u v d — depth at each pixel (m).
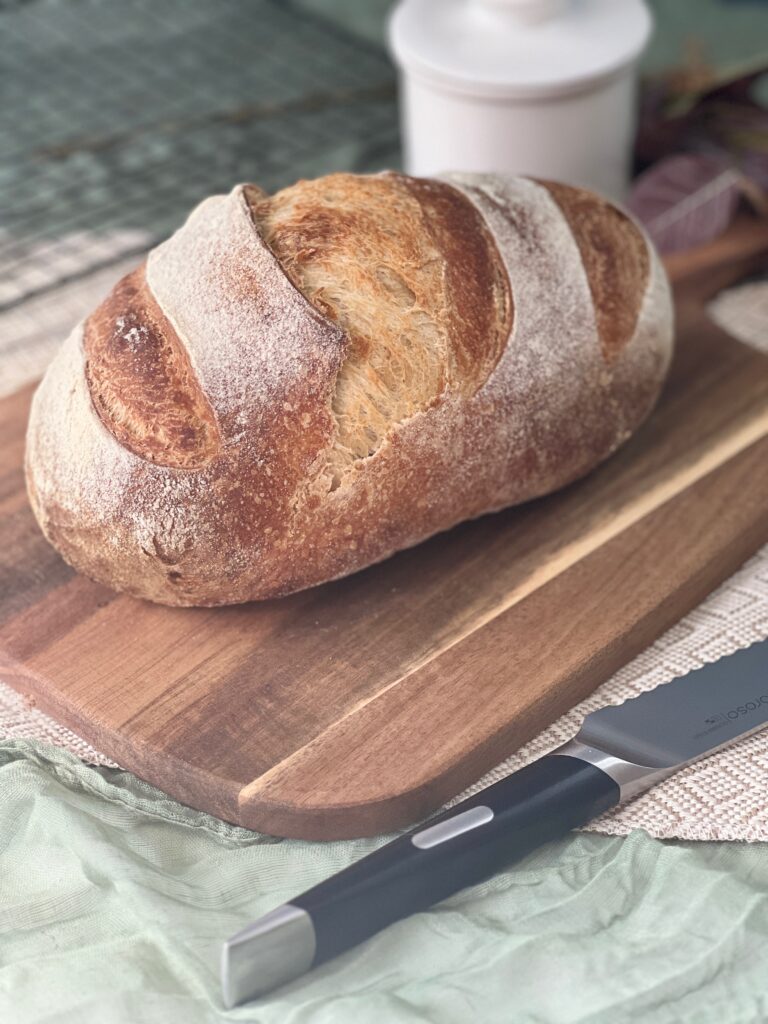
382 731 0.42
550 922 0.37
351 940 0.36
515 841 0.38
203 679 0.44
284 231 0.46
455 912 0.38
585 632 0.45
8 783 0.42
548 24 0.63
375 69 0.86
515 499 0.49
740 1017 0.35
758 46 0.85
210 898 0.39
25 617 0.46
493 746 0.42
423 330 0.45
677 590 0.47
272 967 0.35
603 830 0.40
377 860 0.37
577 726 0.44
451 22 0.65
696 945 0.36
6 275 0.67
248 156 0.78
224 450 0.42
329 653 0.45
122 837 0.41
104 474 0.43
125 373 0.44
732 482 0.52
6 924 0.39
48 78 0.86
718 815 0.40
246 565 0.44
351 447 0.44
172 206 0.73
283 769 0.41
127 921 0.38
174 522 0.43
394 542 0.46
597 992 0.35
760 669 0.44
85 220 0.72
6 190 0.75
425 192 0.48
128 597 0.47
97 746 0.43
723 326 0.64
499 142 0.64
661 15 0.90
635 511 0.51
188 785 0.41
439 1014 0.35
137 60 0.89
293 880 0.40
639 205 0.65
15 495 0.52
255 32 0.92
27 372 0.62
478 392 0.46
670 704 0.43
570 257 0.49
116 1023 0.35
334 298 0.45
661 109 0.72
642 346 0.51
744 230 0.67
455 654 0.44
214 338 0.43
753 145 0.70
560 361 0.48
